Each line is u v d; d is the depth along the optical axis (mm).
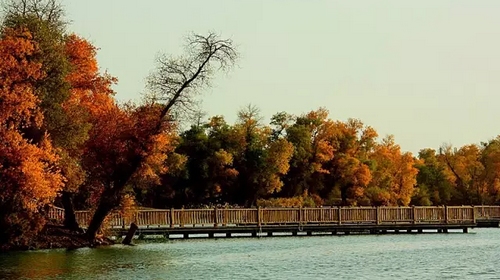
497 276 35719
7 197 42312
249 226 61812
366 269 38219
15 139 41500
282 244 54906
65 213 50719
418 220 70812
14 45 42406
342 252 48188
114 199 50406
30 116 42938
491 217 76500
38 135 43906
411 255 46312
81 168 49500
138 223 56531
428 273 36750
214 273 35625
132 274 34719
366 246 53781
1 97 41438
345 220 66812
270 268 38094
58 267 36875
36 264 38031
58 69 45062
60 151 45312
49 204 45406
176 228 57906
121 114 51031
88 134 49625
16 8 46125
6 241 44750
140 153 50312
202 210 59750
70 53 51031
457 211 73500
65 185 47062
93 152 50594
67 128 45750
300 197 91688
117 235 54438
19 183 41594
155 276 34156
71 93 48625
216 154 91500
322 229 65438
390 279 34344
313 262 41281
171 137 52844
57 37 46781
